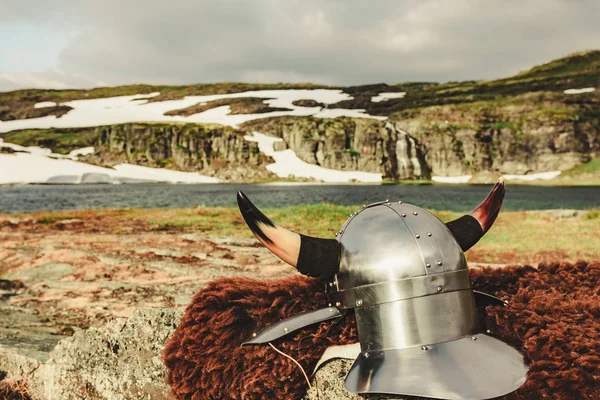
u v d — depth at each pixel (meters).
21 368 4.18
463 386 1.81
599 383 1.87
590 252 12.57
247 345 2.21
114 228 19.05
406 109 183.50
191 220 21.34
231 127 171.50
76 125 180.75
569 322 2.09
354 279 2.05
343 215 20.00
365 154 153.75
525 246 13.66
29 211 43.19
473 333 2.04
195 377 2.27
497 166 154.50
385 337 2.00
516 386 1.84
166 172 147.38
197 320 2.29
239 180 141.88
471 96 189.25
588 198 66.50
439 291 1.99
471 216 2.24
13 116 196.50
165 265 10.68
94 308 7.79
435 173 155.12
